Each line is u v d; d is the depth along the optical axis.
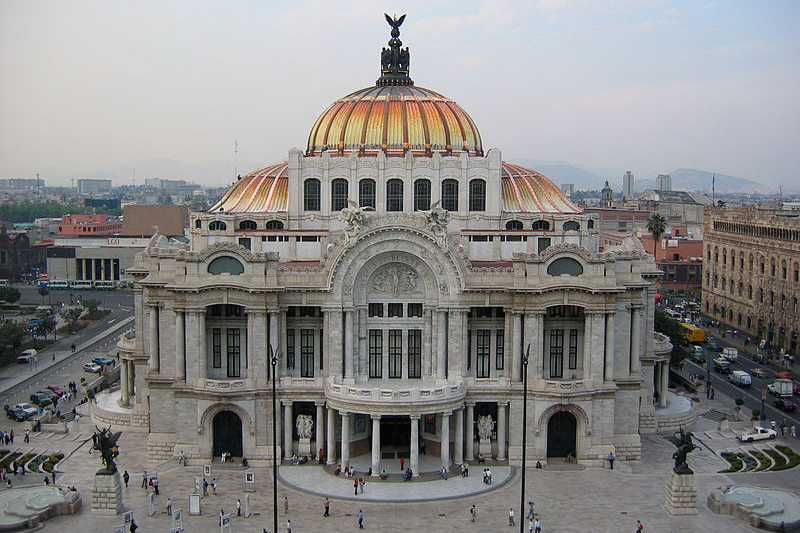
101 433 95.75
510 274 111.25
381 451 114.19
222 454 112.44
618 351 113.94
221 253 110.06
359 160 128.75
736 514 94.62
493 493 101.19
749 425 129.75
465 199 129.75
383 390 104.06
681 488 95.12
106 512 93.62
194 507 94.06
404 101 138.50
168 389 114.12
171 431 114.69
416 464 105.38
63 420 132.12
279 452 112.25
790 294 191.12
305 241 124.88
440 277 110.56
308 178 130.00
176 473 107.56
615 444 114.12
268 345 111.00
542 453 111.38
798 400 146.62
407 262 112.19
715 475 108.25
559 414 112.38
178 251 115.19
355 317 112.44
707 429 129.12
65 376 165.88
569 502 98.50
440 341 111.69
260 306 109.75
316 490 101.50
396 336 114.75
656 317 161.12
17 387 156.50
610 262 110.25
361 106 138.25
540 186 141.88
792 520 91.88
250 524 91.56
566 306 114.50
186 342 111.19
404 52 150.88
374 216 109.81
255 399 110.38
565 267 111.12
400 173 128.62
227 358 114.38
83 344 198.25
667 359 132.75
